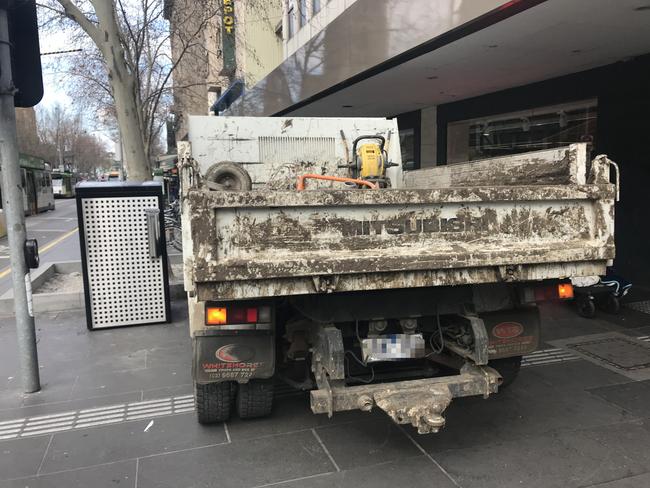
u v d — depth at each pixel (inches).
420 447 132.6
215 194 101.3
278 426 144.5
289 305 135.3
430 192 112.4
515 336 142.4
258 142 184.7
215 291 103.4
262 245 106.3
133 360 198.1
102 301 236.1
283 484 116.8
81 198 229.9
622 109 284.5
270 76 481.4
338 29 328.8
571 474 120.0
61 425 146.3
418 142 466.3
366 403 118.0
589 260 122.2
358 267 107.4
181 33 424.8
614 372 180.7
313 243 109.1
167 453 130.6
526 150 359.9
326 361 122.0
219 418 143.4
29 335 167.2
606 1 186.4
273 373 130.0
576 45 247.6
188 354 204.2
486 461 125.7
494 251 115.6
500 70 303.4
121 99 300.8
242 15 703.7
